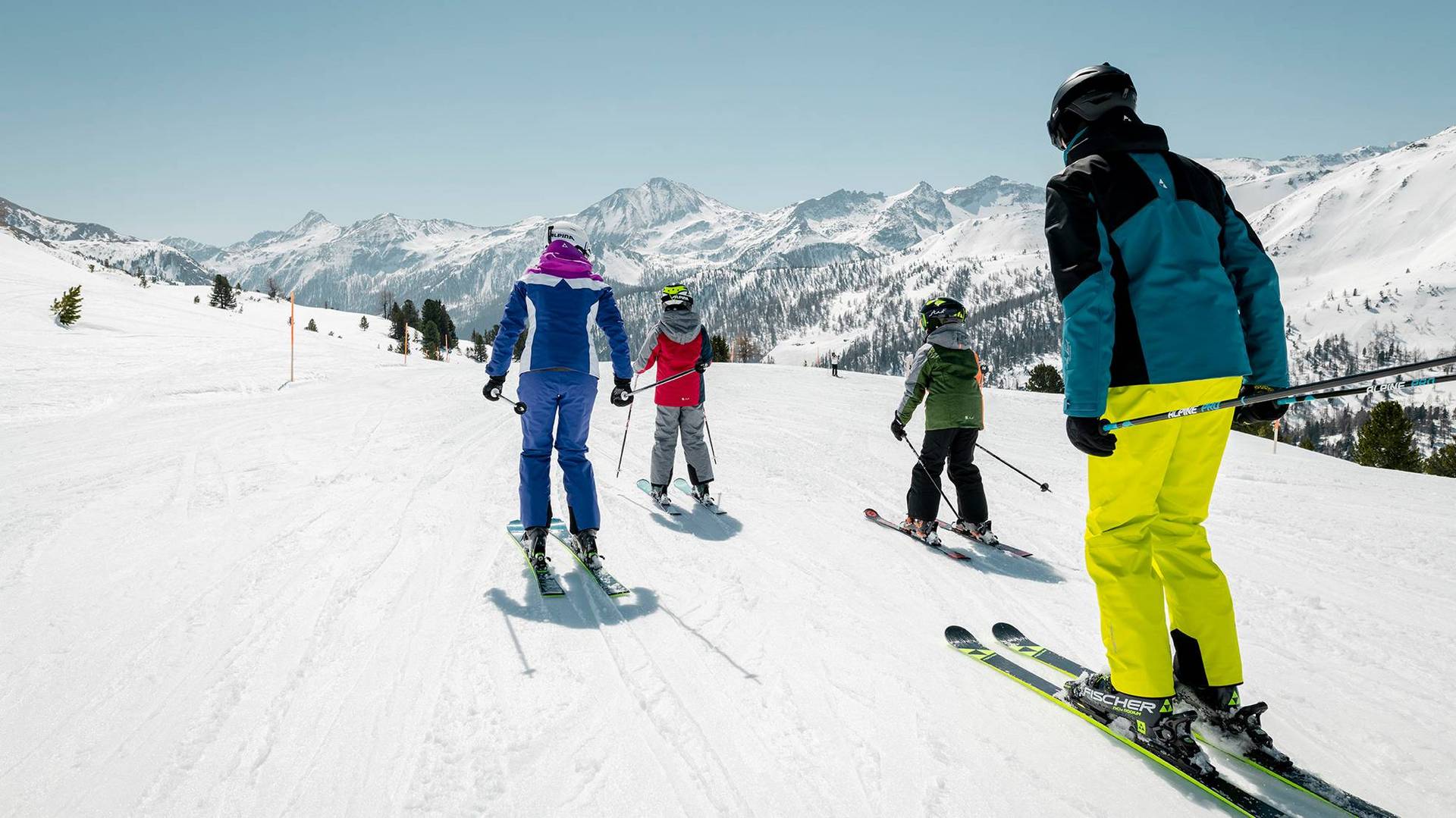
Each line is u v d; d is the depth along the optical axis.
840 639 3.12
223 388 13.08
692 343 5.36
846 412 11.74
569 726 2.40
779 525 5.00
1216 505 6.20
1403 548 4.80
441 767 2.17
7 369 13.16
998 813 2.01
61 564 3.79
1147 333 2.13
